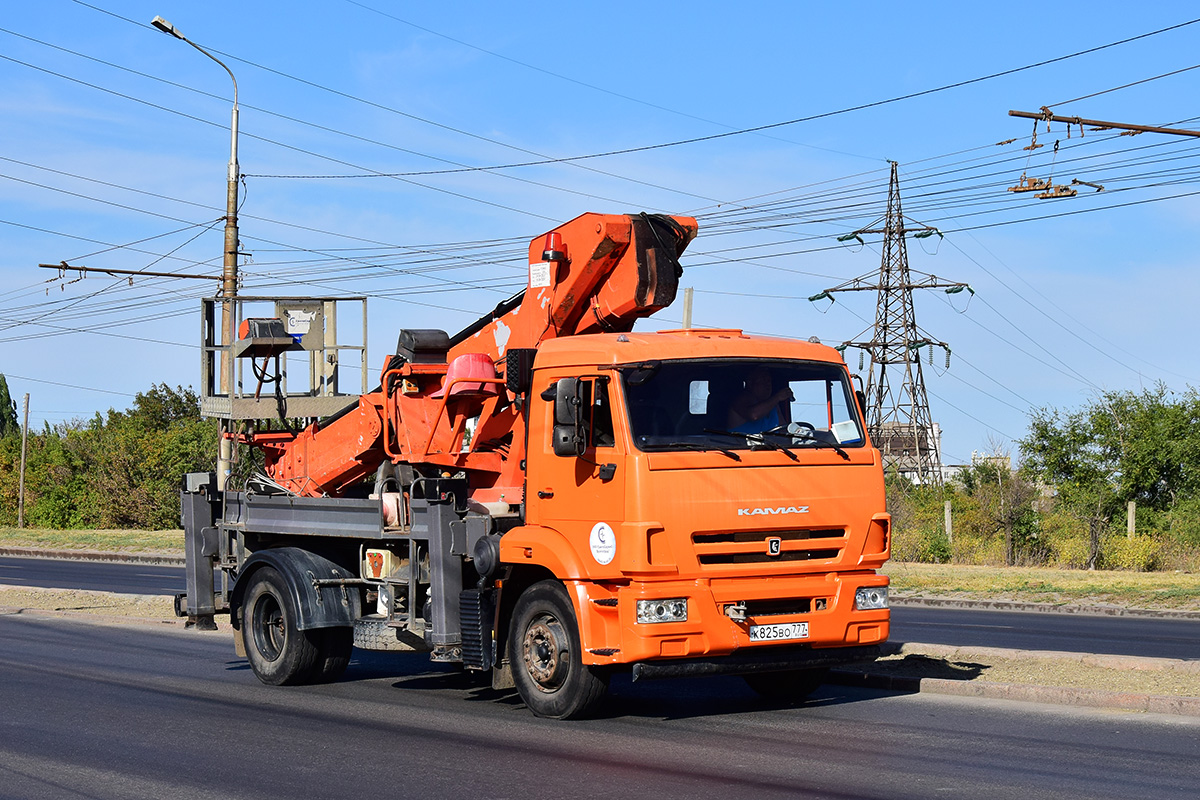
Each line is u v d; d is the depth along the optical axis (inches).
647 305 423.8
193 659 576.1
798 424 396.8
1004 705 410.6
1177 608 828.0
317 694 467.8
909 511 1441.9
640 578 366.9
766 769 315.9
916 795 285.1
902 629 716.0
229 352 553.9
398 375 485.4
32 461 2433.6
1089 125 924.6
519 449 428.1
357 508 484.7
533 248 449.7
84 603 848.3
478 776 314.0
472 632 420.2
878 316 2107.5
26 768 331.6
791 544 384.2
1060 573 1090.7
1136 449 1481.3
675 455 371.9
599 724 387.5
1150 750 333.4
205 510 564.1
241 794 298.8
